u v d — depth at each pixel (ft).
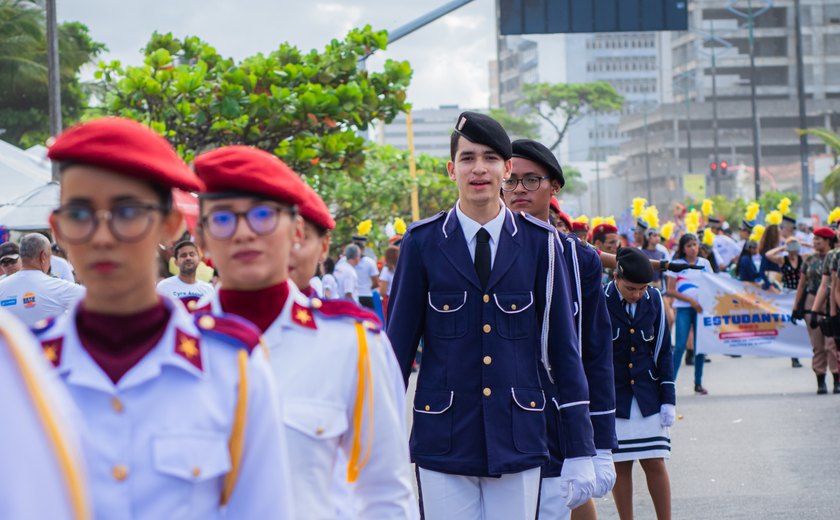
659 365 23.77
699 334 53.26
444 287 16.14
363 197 91.76
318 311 10.61
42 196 53.42
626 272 23.40
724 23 464.24
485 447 15.78
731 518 25.44
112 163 7.51
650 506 26.81
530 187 19.19
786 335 53.88
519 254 16.30
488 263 16.19
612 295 23.73
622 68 540.52
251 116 48.06
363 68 51.70
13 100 159.33
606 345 18.57
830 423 37.96
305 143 48.96
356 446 10.67
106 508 7.47
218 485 7.94
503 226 16.37
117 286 7.63
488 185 16.15
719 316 53.67
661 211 424.05
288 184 10.18
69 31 159.22
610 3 68.85
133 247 7.62
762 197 289.33
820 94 457.27
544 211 19.38
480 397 15.88
